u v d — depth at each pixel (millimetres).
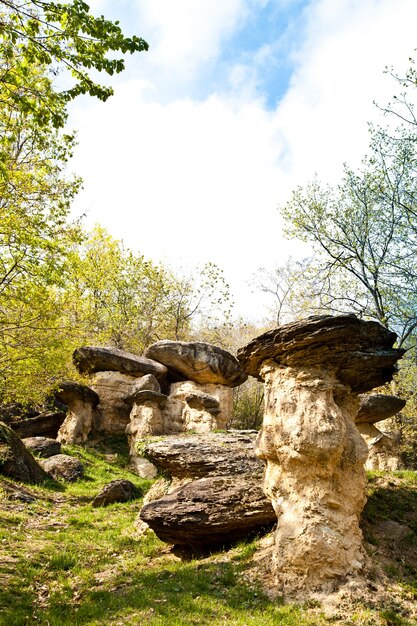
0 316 17391
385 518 10938
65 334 19438
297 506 9305
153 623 7402
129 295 35156
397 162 24609
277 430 9930
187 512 10555
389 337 10328
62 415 25453
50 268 15641
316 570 8656
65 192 17250
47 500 15609
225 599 8336
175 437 13781
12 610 7766
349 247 26297
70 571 9867
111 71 9359
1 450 16562
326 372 10047
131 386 26688
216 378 27984
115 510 15281
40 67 13109
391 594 8305
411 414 21828
